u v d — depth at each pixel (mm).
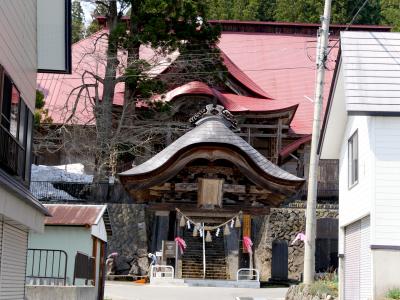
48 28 16812
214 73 43438
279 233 36250
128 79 39750
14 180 13633
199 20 41938
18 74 14617
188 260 34094
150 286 29594
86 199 38562
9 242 14180
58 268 18438
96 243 21625
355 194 19312
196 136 29062
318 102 22797
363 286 18156
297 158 45500
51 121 39969
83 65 49406
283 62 57094
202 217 30469
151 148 42375
